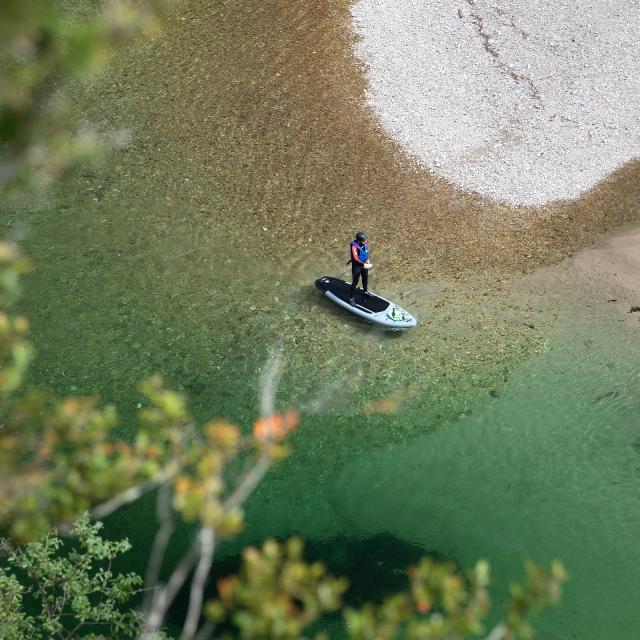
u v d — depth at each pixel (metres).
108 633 15.20
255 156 29.88
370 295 23.59
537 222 28.20
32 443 7.26
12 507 6.91
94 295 23.39
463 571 16.88
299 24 36.38
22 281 23.55
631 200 29.31
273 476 18.81
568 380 21.77
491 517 18.14
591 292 24.95
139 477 7.07
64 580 12.48
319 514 18.05
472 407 20.88
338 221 27.52
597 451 19.77
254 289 24.27
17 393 20.02
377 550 17.25
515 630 6.43
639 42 36.22
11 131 5.24
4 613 11.92
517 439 20.05
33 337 21.77
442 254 26.47
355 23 36.66
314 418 20.25
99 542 12.63
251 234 26.48
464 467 19.31
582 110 33.16
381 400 20.88
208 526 6.07
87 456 7.05
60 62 5.11
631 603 16.30
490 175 30.14
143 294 23.61
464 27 36.88
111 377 20.88
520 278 25.59
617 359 22.45
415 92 33.59
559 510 18.31
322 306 23.84
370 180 29.45
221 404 20.38
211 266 24.94
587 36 36.41
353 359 22.05
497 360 22.30
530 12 37.47
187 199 27.62
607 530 17.84
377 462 19.33
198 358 21.69
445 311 23.97
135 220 26.47
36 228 25.64
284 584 6.27
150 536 17.41
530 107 33.28
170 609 15.94
